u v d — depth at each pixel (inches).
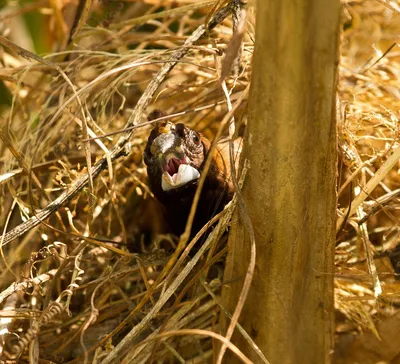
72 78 142.2
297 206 92.5
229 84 137.0
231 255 100.0
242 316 99.2
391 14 144.6
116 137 139.9
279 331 97.4
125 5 174.4
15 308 117.1
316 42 83.9
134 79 153.6
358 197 113.6
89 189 119.3
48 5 164.9
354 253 125.0
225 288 101.7
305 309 97.9
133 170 147.9
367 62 146.5
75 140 142.5
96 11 164.9
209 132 149.9
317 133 89.5
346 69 142.3
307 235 95.3
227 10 122.9
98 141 117.5
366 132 137.6
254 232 95.2
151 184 129.0
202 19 158.9
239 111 138.7
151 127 147.8
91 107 151.0
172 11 140.6
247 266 97.1
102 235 144.2
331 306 98.7
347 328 118.6
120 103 153.0
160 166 123.0
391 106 138.3
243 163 93.7
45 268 128.6
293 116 86.3
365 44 147.3
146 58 126.2
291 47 82.3
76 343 121.7
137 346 99.2
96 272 133.0
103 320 124.4
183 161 122.8
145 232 151.5
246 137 92.4
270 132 88.5
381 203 116.3
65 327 125.3
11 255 129.1
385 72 143.7
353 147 126.2
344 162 126.5
